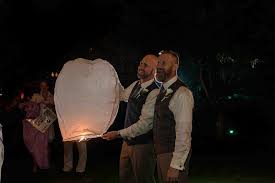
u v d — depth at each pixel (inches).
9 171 397.7
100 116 166.1
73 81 164.7
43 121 360.2
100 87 165.0
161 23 631.2
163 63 185.5
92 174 382.3
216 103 669.3
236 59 620.7
